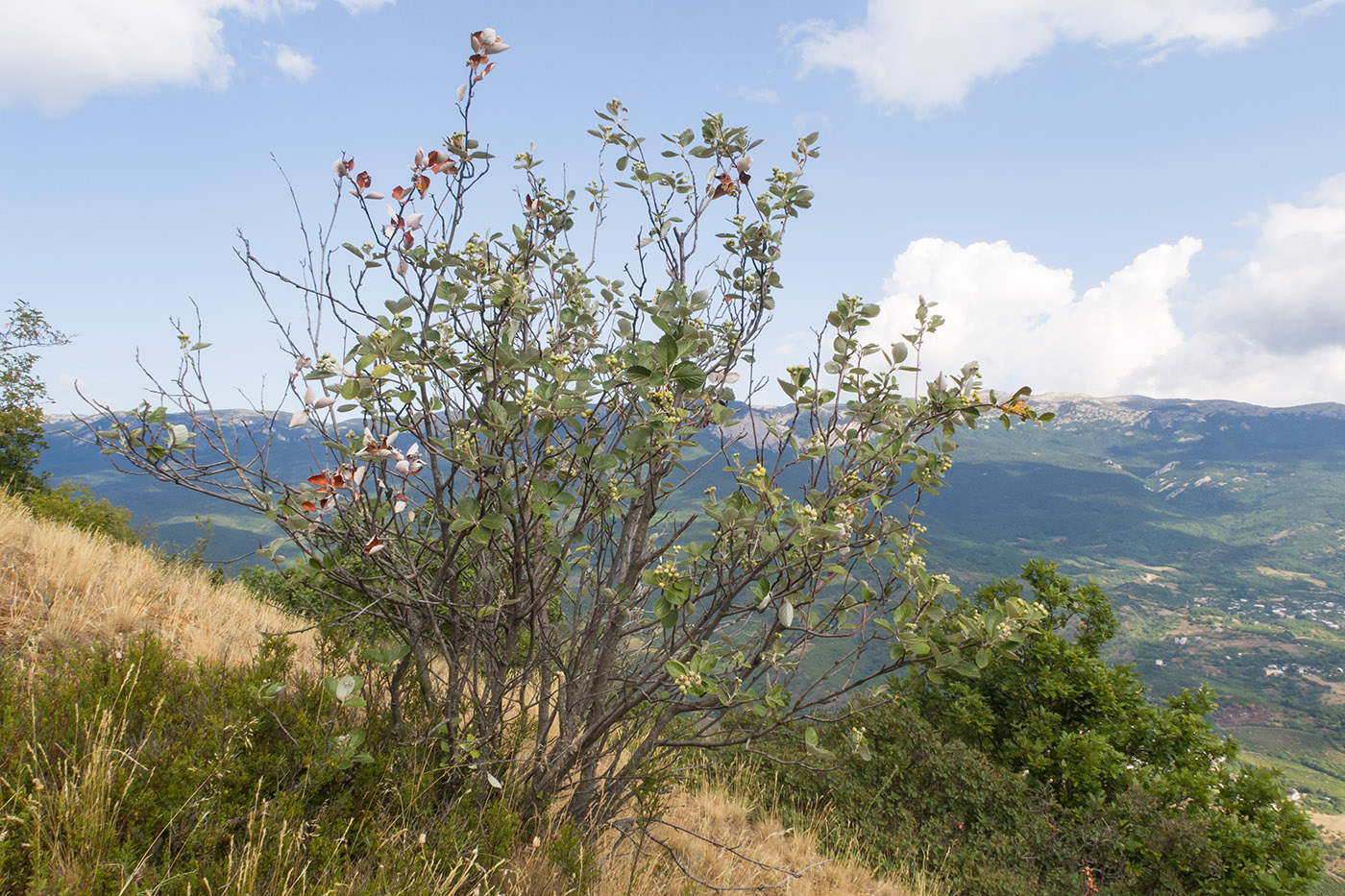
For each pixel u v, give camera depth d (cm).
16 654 358
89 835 211
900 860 625
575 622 356
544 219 399
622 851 383
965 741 986
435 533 357
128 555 616
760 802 657
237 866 223
